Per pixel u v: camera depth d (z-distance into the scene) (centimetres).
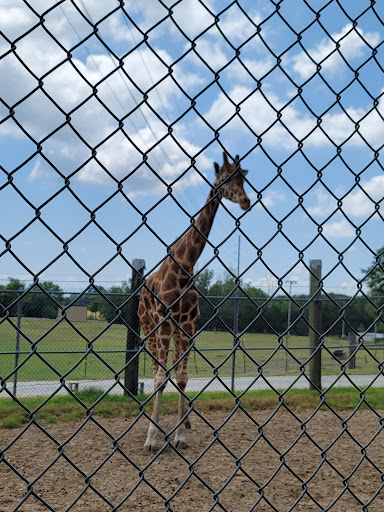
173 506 383
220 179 455
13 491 403
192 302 506
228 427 641
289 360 1478
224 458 507
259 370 171
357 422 708
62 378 133
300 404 809
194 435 591
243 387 1095
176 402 771
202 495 407
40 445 540
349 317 1376
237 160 153
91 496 399
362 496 417
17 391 941
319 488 433
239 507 384
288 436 614
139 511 372
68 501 386
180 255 502
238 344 165
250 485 432
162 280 512
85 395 802
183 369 523
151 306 528
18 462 481
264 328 1339
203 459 500
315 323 979
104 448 529
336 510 383
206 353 1445
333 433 635
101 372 1228
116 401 775
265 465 491
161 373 511
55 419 656
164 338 504
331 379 1217
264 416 726
